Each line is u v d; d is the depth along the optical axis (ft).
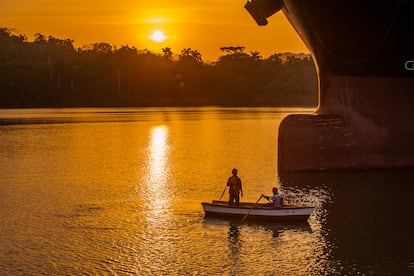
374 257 59.72
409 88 107.76
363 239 65.72
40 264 58.08
